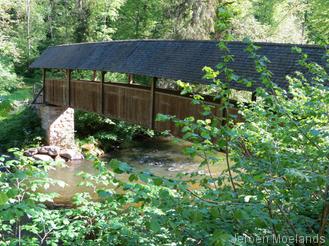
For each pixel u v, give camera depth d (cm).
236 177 268
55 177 1233
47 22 3119
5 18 2389
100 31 2506
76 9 2444
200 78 795
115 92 1193
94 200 895
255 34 1467
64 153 1495
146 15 2641
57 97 1536
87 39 2328
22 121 1661
